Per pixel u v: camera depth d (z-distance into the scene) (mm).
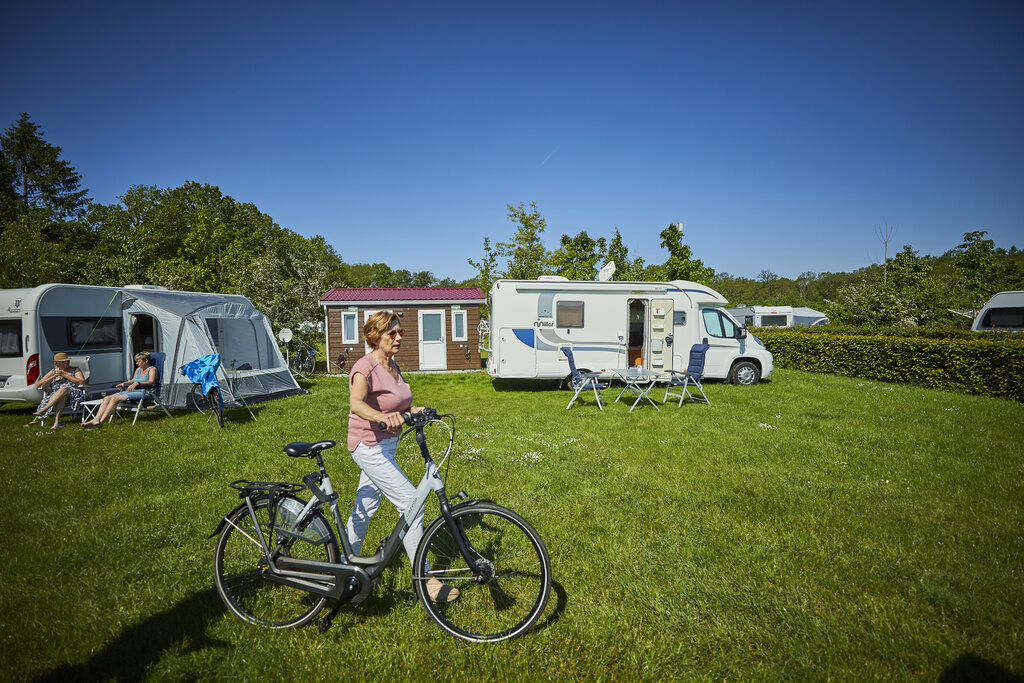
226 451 6477
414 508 2764
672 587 3178
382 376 2863
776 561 3496
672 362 11891
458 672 2426
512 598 2846
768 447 6418
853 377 14203
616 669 2461
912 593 3111
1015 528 4074
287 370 11773
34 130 37812
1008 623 2791
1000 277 27484
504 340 11453
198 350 9461
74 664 2459
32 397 8531
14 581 3215
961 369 11273
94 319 9461
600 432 7242
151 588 3145
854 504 4559
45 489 5008
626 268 22703
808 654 2551
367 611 2908
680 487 4996
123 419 8562
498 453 6113
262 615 2896
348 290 18422
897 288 24141
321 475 2883
